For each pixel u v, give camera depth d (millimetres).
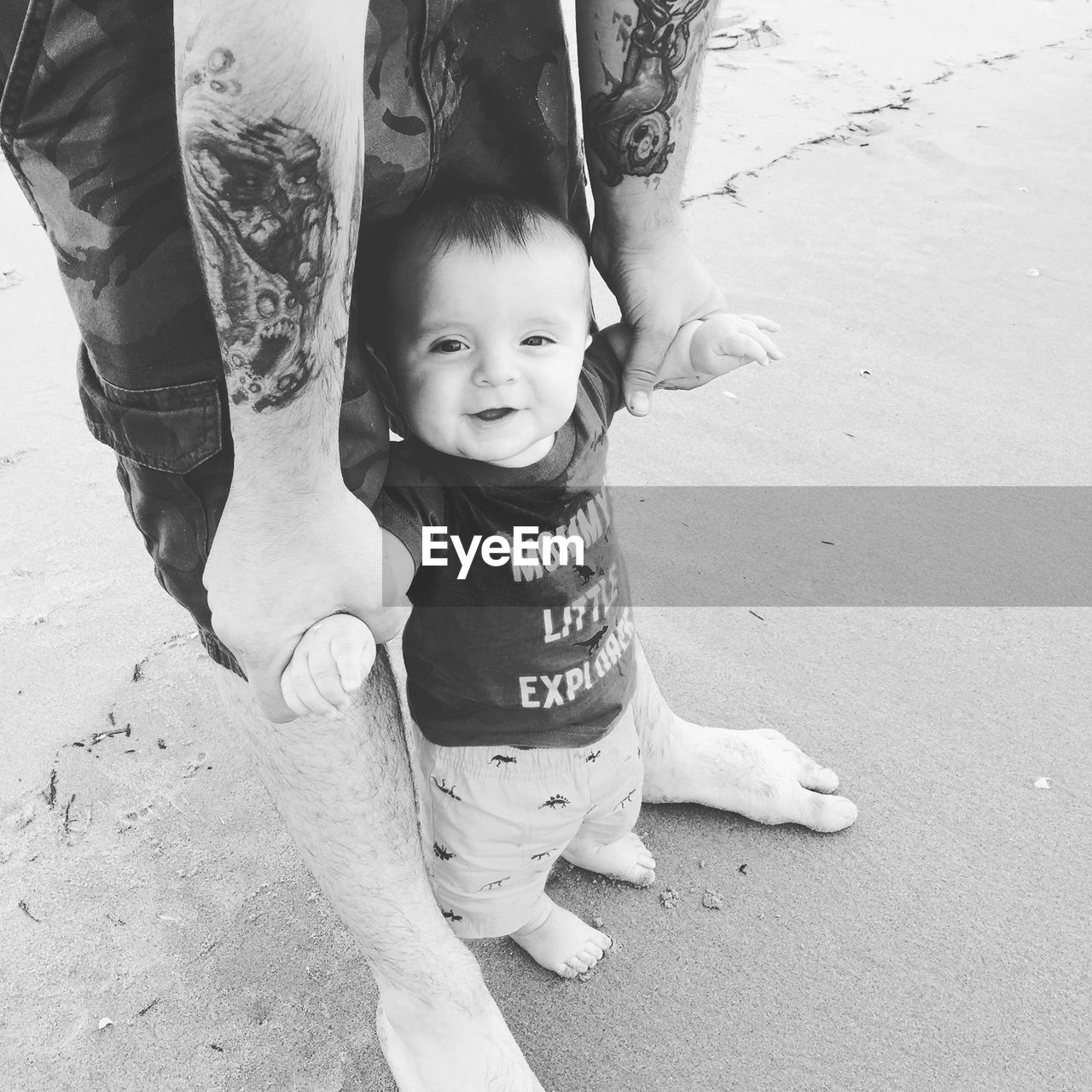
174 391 934
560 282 1066
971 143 4637
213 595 945
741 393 3062
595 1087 1524
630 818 1532
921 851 1843
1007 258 3752
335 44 696
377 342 1116
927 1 6457
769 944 1706
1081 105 5020
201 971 1680
